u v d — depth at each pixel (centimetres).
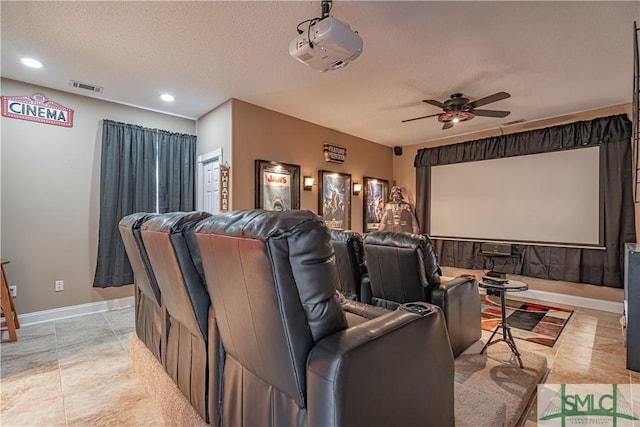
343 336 106
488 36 263
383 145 646
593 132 430
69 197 382
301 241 98
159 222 156
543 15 235
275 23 246
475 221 545
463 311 267
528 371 239
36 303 362
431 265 250
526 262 489
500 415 187
